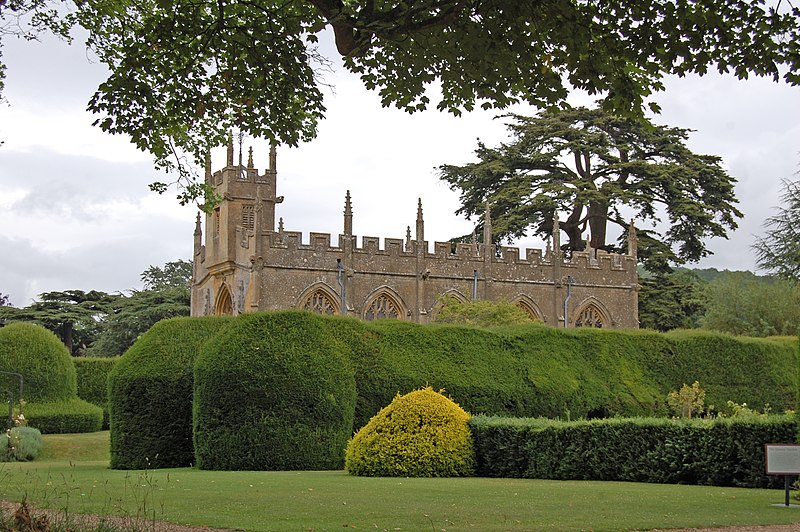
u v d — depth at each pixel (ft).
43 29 55.62
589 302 187.62
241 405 71.97
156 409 77.46
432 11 41.98
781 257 203.72
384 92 49.06
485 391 82.17
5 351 121.90
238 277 170.30
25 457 94.02
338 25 40.93
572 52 40.65
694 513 43.14
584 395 86.17
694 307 200.23
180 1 48.19
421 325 84.07
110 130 51.70
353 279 167.53
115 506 42.60
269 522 38.04
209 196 65.31
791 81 42.52
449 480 61.67
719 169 207.10
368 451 65.92
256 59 47.93
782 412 93.09
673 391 88.53
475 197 217.15
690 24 40.45
